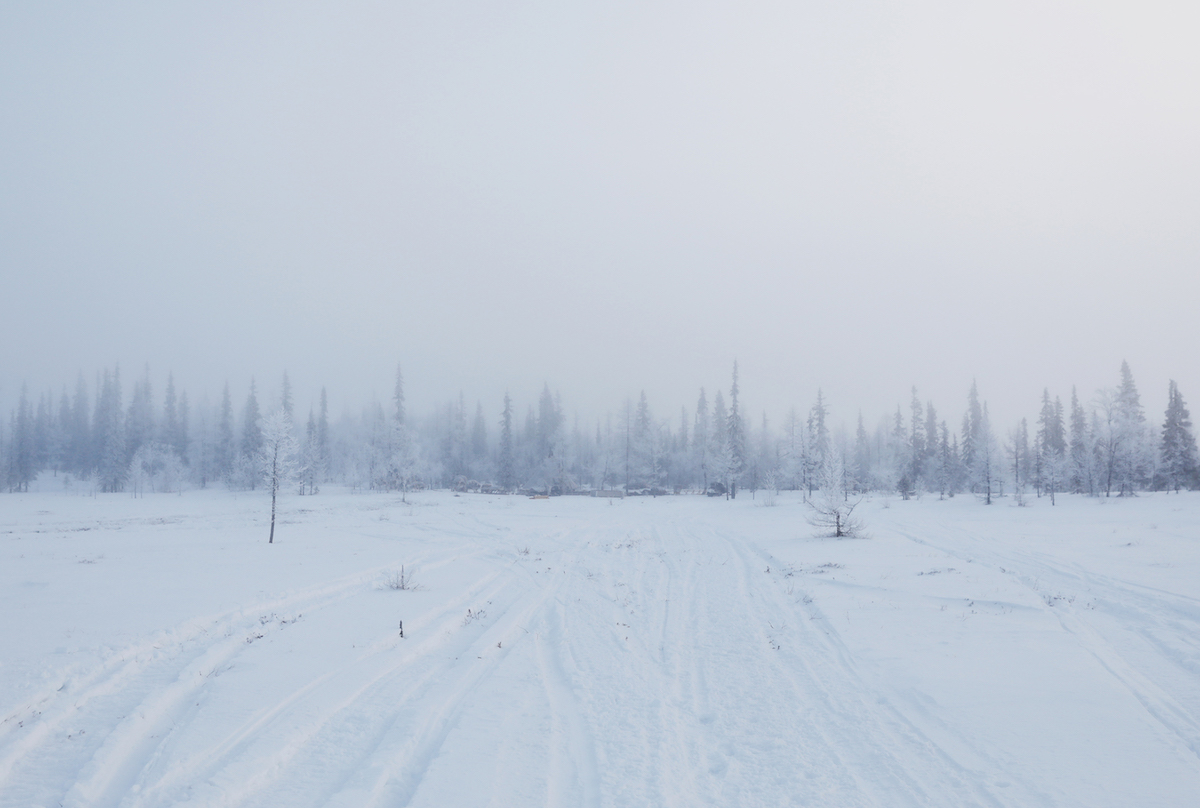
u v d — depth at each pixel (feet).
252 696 28.66
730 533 111.75
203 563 70.33
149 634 37.65
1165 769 21.86
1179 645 35.73
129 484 276.00
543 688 31.45
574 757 23.72
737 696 30.30
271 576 60.64
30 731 24.48
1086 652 35.42
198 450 307.78
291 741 24.07
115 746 23.53
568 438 321.52
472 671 33.83
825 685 31.32
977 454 235.40
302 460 248.93
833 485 102.99
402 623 42.45
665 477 317.22
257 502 204.54
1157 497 182.39
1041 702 28.09
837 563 70.54
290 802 20.11
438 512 159.74
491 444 370.94
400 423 281.74
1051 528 105.60
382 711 27.61
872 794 20.61
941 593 52.31
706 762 23.40
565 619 46.01
